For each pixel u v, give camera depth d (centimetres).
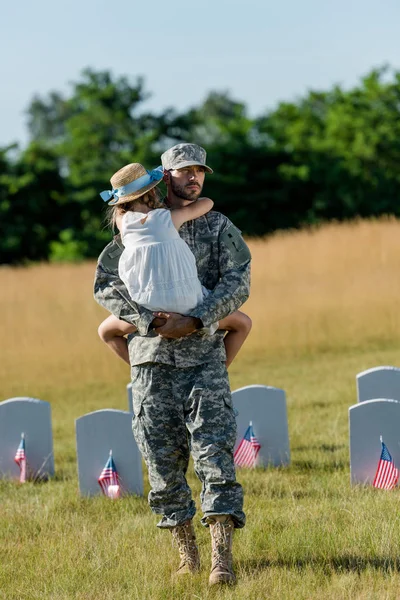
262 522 693
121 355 607
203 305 538
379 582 539
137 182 550
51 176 6525
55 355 2086
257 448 947
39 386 1891
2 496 899
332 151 6316
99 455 866
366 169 6212
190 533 581
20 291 2930
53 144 7656
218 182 6075
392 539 612
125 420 861
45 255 6494
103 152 7369
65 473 1012
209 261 563
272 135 6588
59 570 617
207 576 569
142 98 7475
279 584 545
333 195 6019
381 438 814
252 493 825
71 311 2562
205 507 544
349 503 738
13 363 2039
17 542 709
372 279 2595
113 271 569
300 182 6053
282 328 2206
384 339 2127
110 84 7419
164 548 650
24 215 6506
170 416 554
